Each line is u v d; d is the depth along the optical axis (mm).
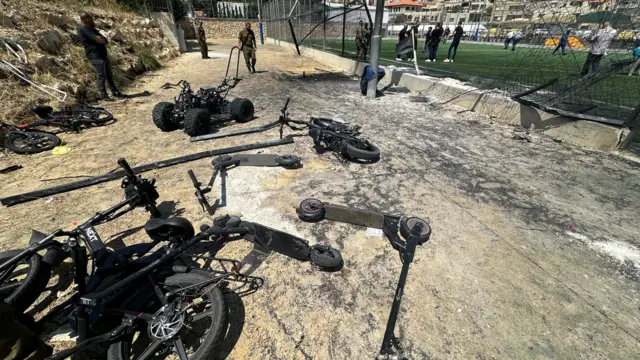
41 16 7480
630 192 3598
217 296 1877
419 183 3783
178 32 18094
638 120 4715
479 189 3660
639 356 1812
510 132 5598
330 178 3875
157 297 1920
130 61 10039
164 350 1743
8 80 5328
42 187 3494
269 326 1979
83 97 6699
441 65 12117
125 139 5004
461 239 2801
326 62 14562
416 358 1793
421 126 5879
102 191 3463
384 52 17781
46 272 1942
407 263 1777
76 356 1762
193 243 2227
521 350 1843
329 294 2227
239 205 3275
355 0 11391
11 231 2752
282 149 4738
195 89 8492
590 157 4551
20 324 1376
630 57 4742
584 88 5121
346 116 6414
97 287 1835
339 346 1859
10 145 4340
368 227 2938
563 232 2912
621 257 2605
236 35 31109
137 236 2771
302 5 17594
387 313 2082
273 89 8898
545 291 2256
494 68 10875
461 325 1997
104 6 12742
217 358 1779
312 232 2871
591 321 2031
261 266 2471
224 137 5180
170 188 3572
